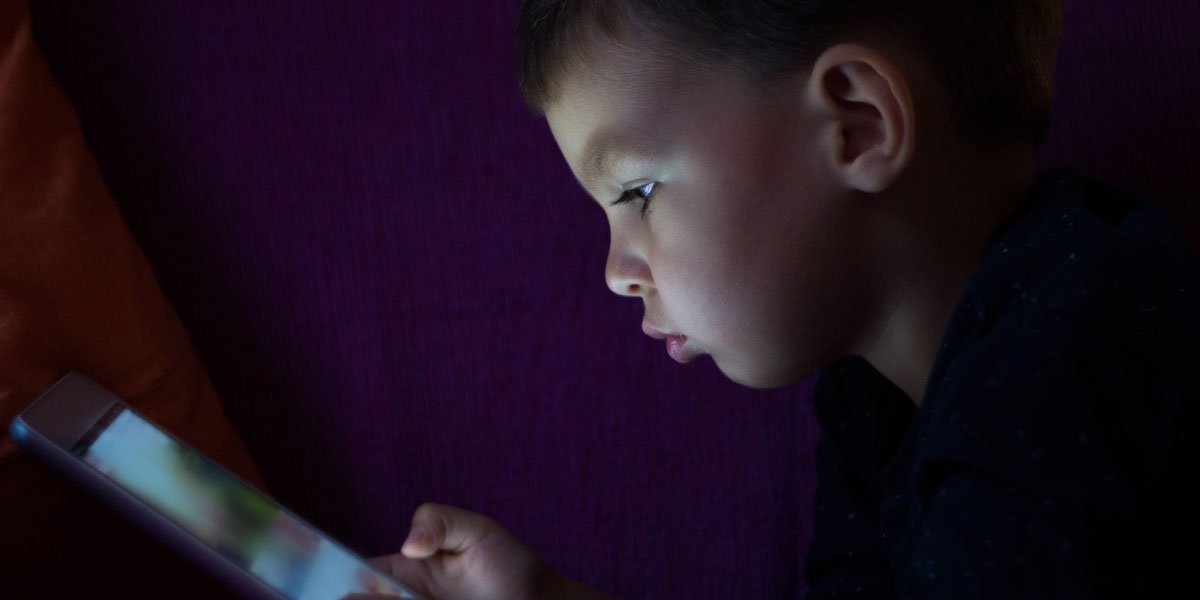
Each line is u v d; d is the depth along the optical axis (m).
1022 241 0.65
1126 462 0.56
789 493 0.97
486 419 1.00
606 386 0.99
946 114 0.67
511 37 1.03
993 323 0.62
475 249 1.01
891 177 0.65
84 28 1.06
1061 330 0.58
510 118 1.02
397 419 1.00
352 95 1.04
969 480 0.57
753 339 0.70
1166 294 0.61
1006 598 0.54
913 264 0.69
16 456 0.81
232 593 0.89
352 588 0.67
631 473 0.98
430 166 1.02
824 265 0.68
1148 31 0.94
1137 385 0.58
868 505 0.81
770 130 0.66
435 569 0.76
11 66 0.97
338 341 1.01
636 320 1.00
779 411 0.98
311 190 1.03
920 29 0.66
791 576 0.96
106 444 0.73
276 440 1.01
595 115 0.68
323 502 1.00
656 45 0.66
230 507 0.70
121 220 0.98
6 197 0.90
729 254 0.67
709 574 0.97
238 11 1.05
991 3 0.68
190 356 0.96
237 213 1.03
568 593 0.77
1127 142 0.93
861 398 0.81
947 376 0.61
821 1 0.65
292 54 1.04
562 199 1.01
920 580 0.56
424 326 1.01
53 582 0.82
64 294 0.89
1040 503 0.55
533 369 1.00
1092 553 0.54
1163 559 0.57
